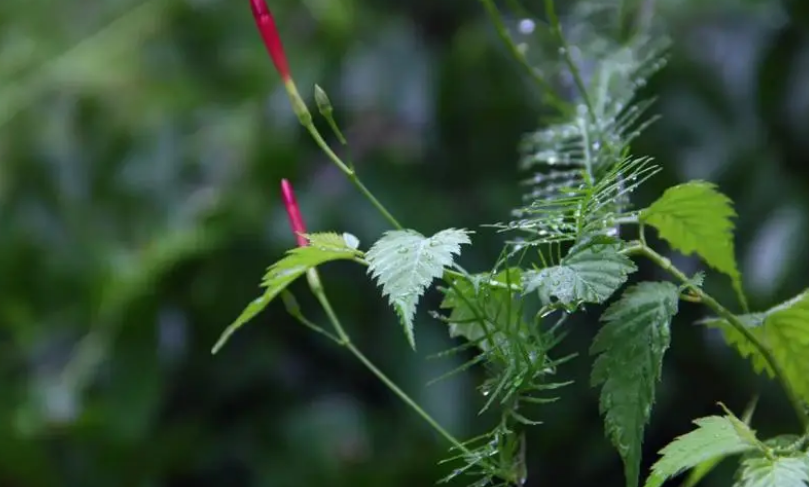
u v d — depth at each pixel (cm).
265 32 63
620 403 58
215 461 158
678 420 151
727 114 162
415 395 150
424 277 57
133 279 159
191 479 160
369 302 158
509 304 59
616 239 59
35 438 158
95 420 158
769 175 159
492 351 59
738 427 58
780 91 162
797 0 161
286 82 63
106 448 158
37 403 161
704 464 62
